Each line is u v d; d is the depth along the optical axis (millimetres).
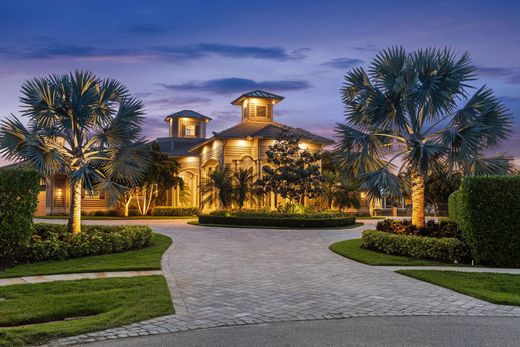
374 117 14078
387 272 10250
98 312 6523
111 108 14320
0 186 10461
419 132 14141
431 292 8086
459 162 13094
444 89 13758
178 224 25641
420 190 14445
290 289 8281
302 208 25703
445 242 11875
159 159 32812
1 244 10516
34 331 5324
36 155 12156
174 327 5727
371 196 13930
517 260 10969
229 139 28938
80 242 11906
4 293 7500
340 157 15047
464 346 4945
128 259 11469
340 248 14344
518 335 5383
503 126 13062
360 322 6031
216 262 11516
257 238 17719
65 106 13352
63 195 34469
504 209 11094
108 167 14305
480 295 7637
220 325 5848
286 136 25141
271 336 5332
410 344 5012
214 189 26938
